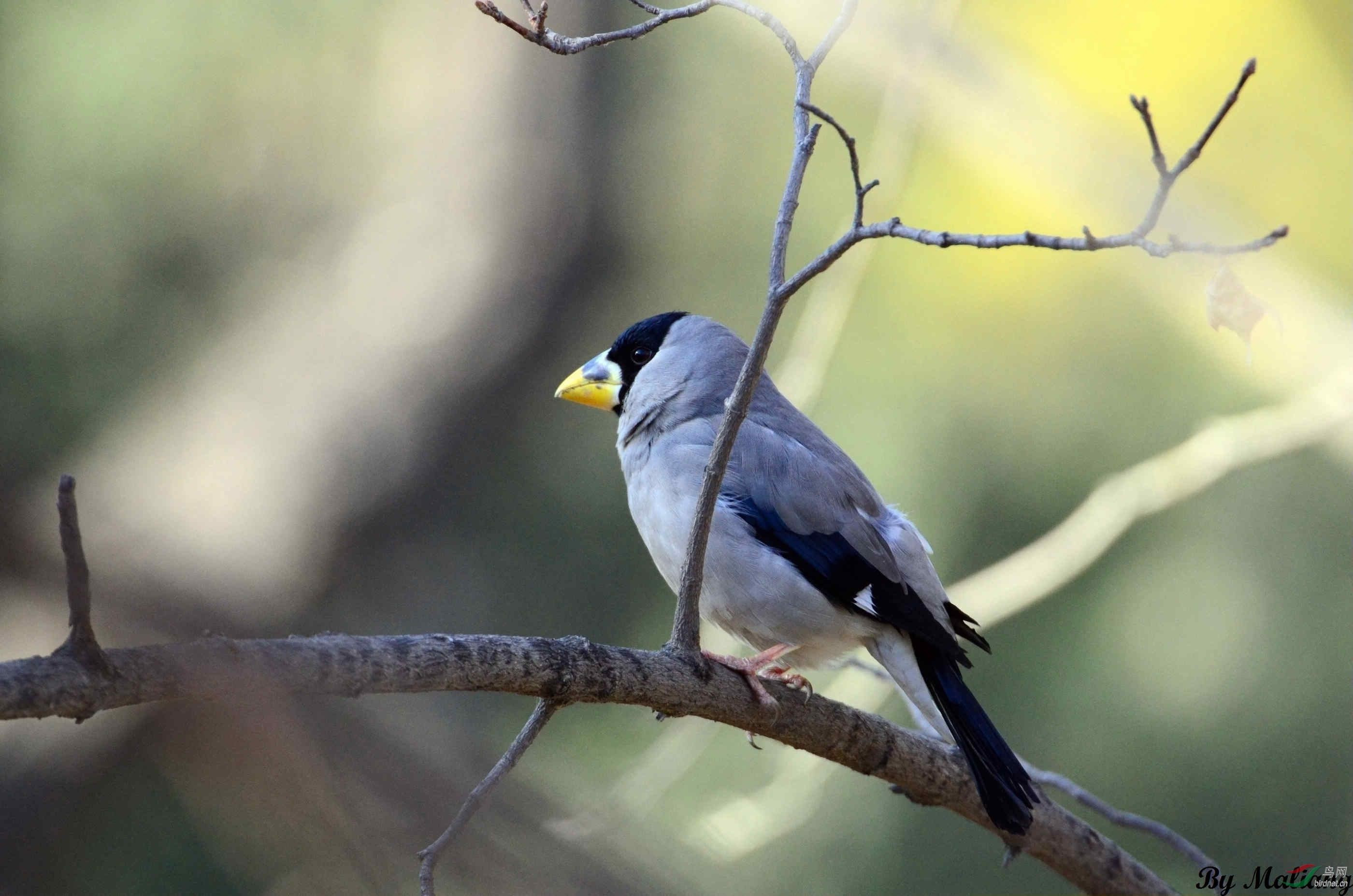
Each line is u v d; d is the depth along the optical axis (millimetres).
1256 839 12367
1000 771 6996
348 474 13266
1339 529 12500
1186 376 12078
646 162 13844
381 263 14047
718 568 7719
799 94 5965
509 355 13773
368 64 14086
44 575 8461
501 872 6453
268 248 14070
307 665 4629
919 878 12344
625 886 6672
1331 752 12383
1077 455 12211
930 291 12219
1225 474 10086
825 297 10531
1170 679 12508
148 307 13344
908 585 7719
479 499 13852
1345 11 11789
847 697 10305
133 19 13070
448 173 14070
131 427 13070
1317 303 11031
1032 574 10008
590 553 13789
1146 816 12398
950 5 11414
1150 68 11992
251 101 13703
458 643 5086
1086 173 11469
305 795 6305
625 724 12414
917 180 12211
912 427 12289
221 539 12539
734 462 7848
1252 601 12500
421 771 6453
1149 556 12672
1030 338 12203
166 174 13352
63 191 12930
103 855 10867
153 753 8859
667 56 13805
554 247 13844
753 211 13547
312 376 13594
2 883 10672
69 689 4070
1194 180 11773
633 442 8469
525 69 13844
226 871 10398
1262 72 11891
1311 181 11914
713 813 10125
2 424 12539
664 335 8750
